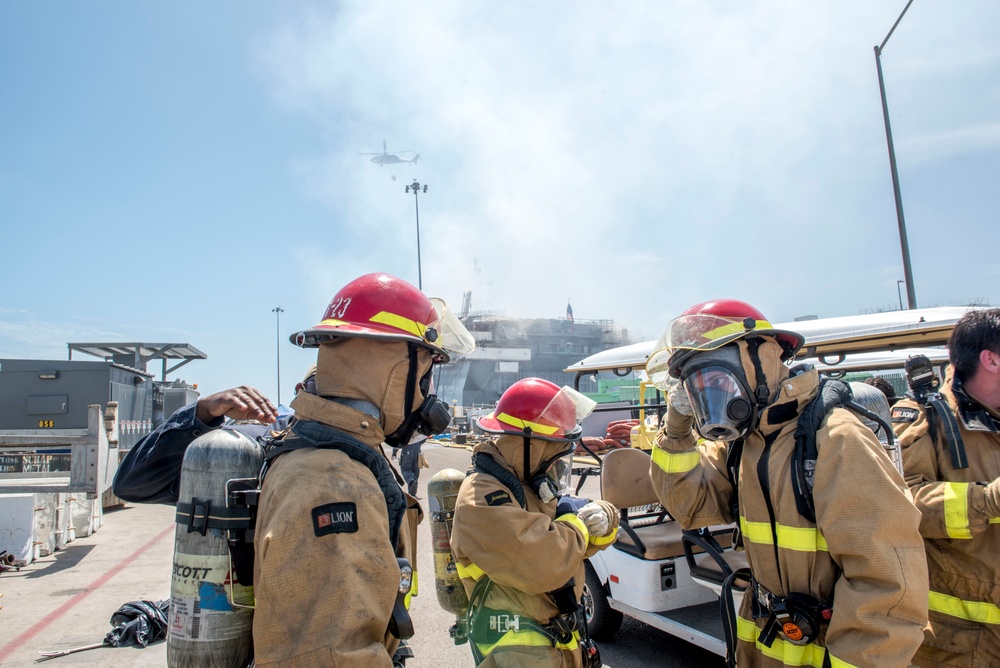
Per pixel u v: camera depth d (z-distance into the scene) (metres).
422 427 1.75
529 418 2.37
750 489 2.05
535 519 2.18
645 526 4.67
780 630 1.93
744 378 2.01
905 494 1.78
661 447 2.48
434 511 2.77
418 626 5.19
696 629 3.79
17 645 4.75
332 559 1.23
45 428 9.91
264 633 1.20
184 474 1.52
